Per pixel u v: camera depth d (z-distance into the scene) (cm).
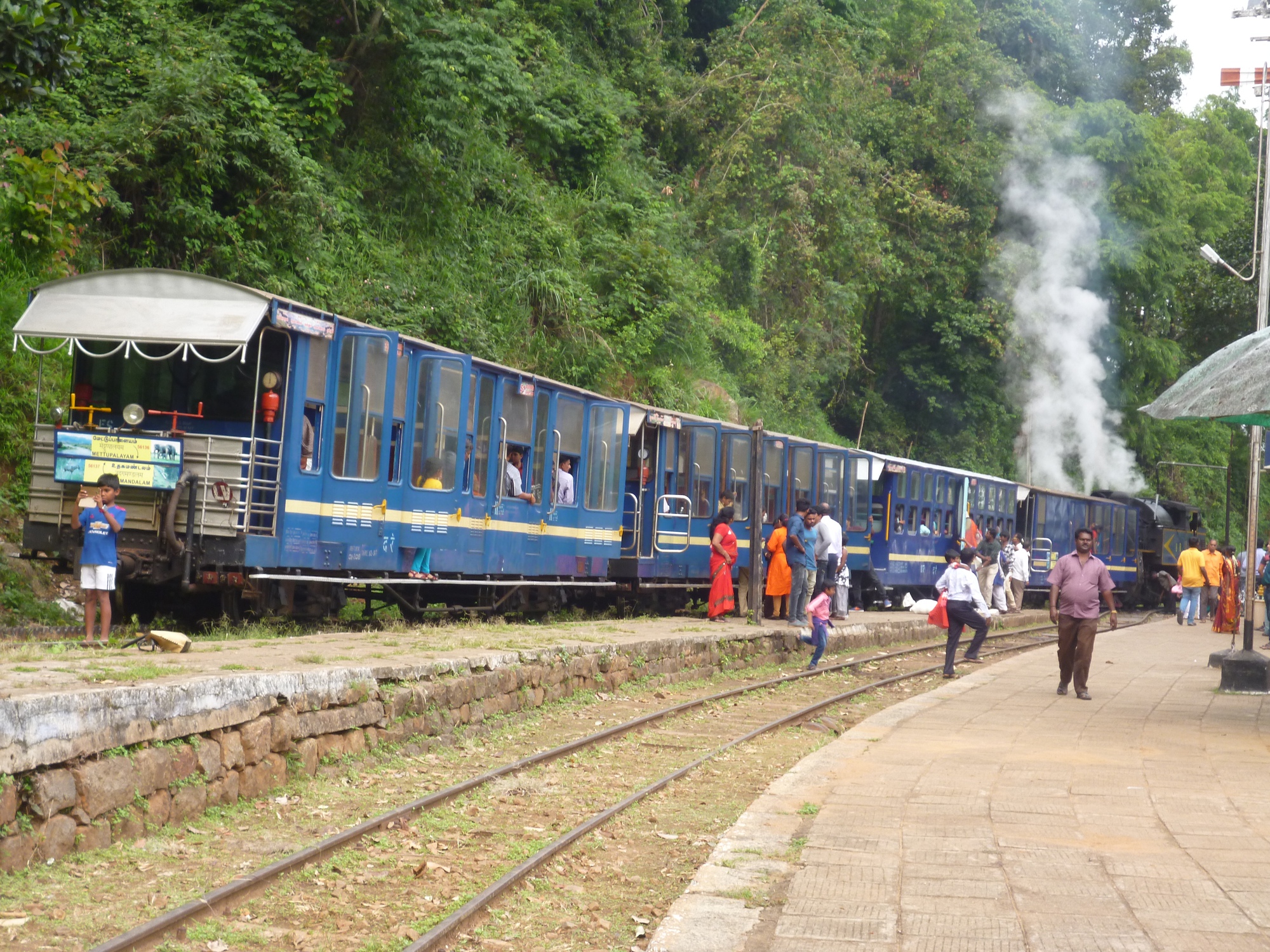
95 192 1620
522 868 700
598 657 1463
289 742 874
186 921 574
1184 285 5356
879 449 4766
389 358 1532
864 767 999
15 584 1498
